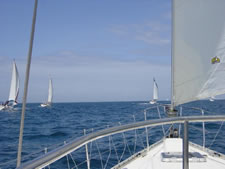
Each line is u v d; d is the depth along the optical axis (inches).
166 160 167.5
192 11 185.3
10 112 1761.8
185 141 98.9
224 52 178.4
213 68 181.3
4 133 663.1
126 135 473.4
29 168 56.2
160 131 502.6
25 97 81.9
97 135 95.0
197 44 185.0
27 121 1038.4
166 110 196.9
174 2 189.8
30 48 85.6
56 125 853.8
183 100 190.2
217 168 160.1
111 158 326.6
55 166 302.2
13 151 419.2
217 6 178.5
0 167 316.8
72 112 1665.8
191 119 106.0
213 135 450.6
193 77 186.9
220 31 178.5
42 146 463.2
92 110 1846.7
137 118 784.9
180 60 190.1
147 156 187.9
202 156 175.3
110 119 952.3
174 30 190.7
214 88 181.3
